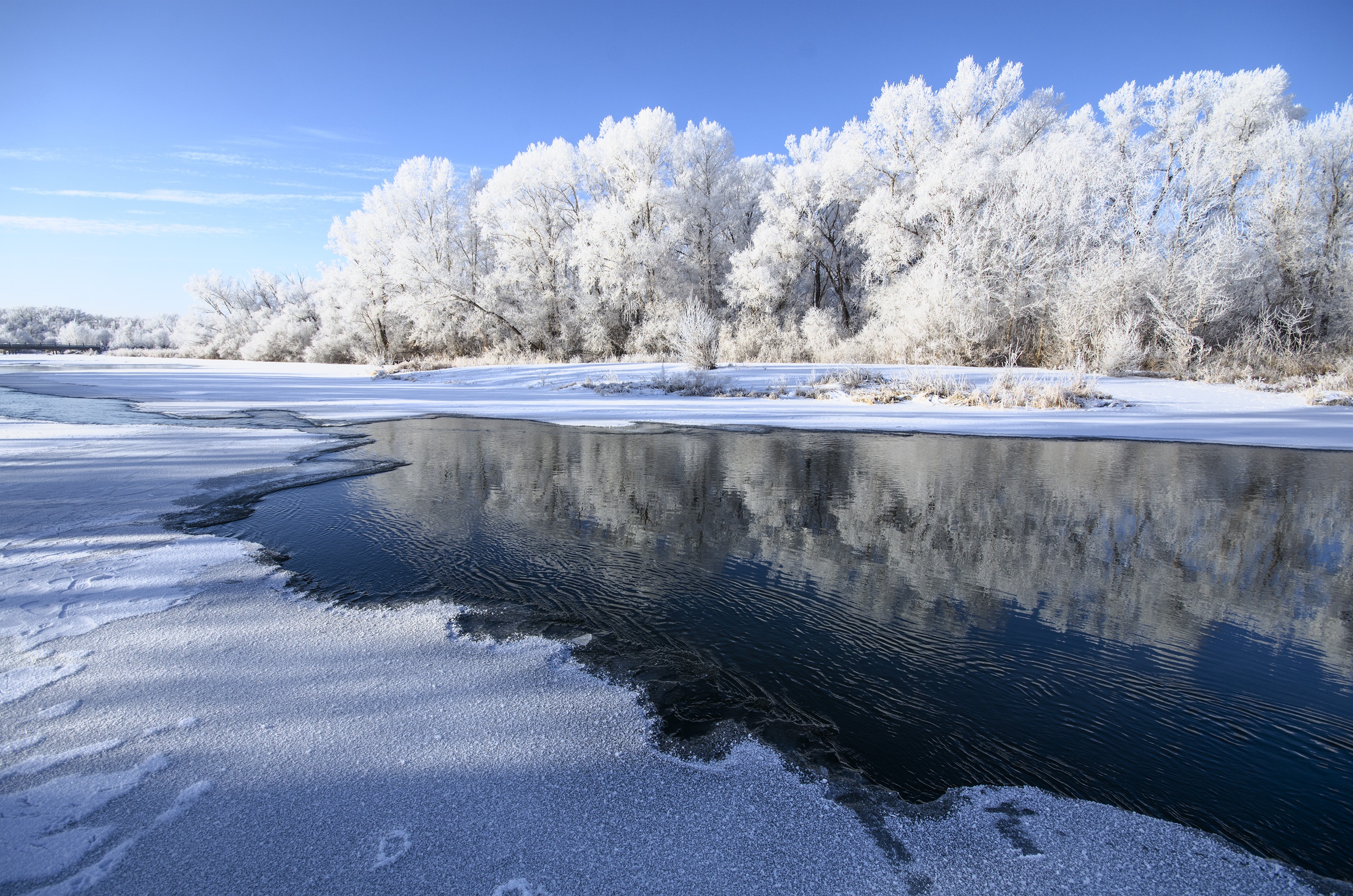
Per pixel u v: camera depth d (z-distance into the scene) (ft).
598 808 6.63
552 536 16.76
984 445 32.22
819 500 20.95
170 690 8.85
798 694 9.19
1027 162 76.33
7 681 9.01
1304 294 64.85
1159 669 10.13
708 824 6.42
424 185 125.18
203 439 32.53
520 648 10.41
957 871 5.84
